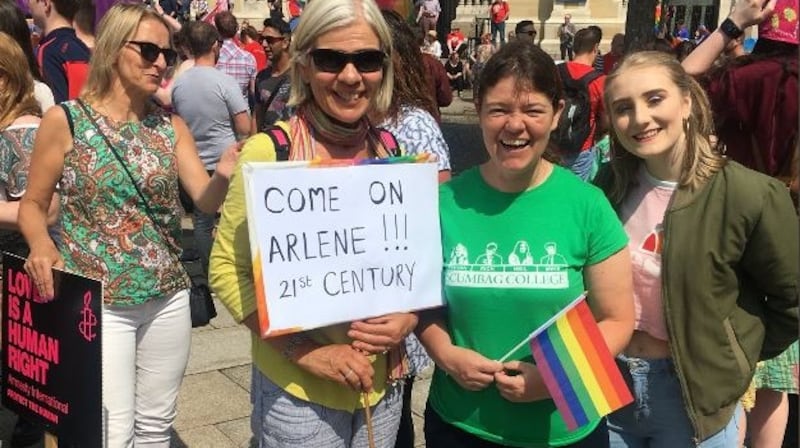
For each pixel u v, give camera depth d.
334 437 1.33
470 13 15.00
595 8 13.73
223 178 1.58
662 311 1.43
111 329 1.63
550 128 1.27
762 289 1.43
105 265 1.62
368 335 1.28
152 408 1.76
